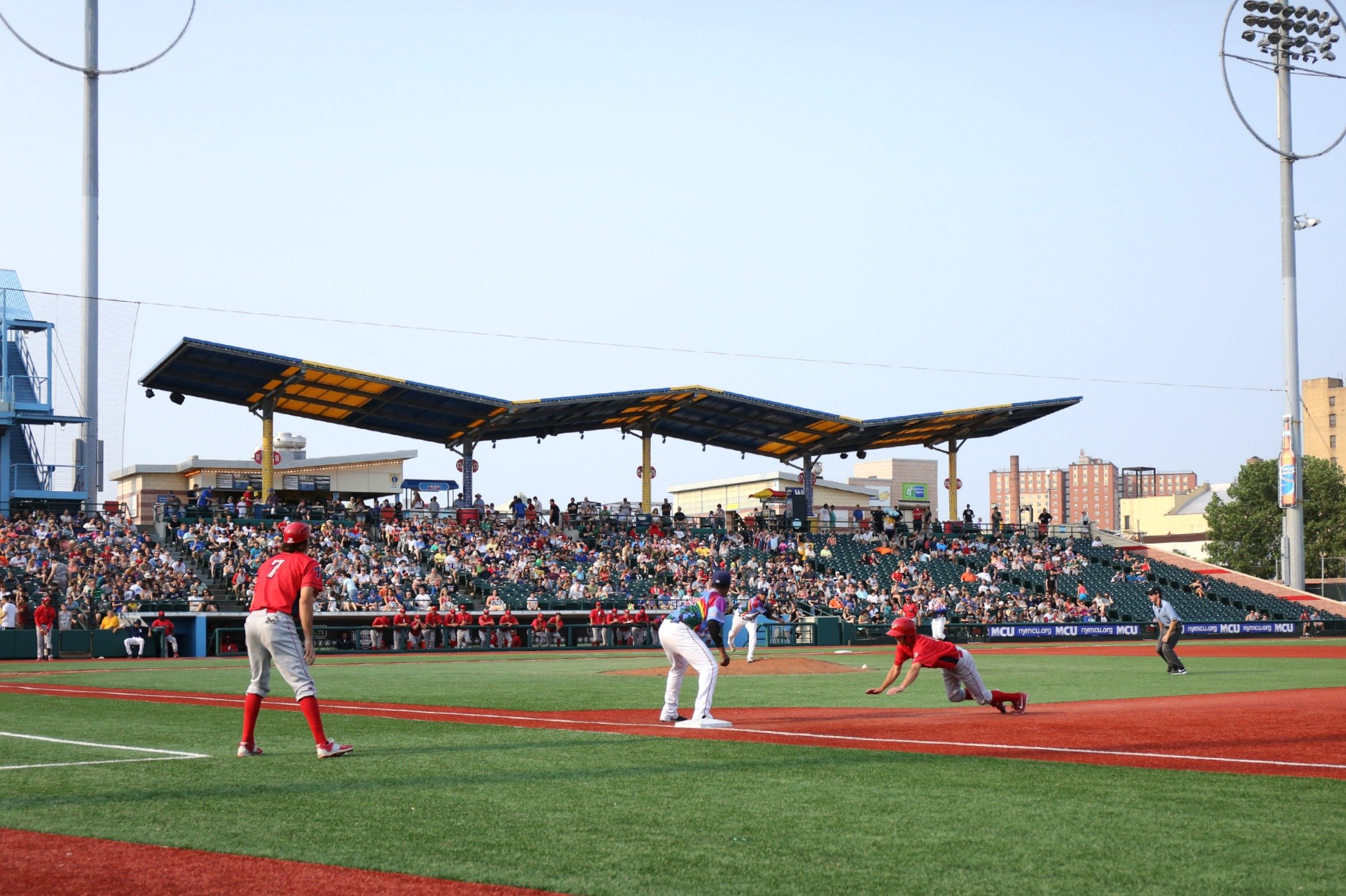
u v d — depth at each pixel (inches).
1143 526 5492.1
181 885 217.2
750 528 2180.1
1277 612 2116.1
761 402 1963.6
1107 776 335.3
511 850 242.8
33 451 1739.7
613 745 408.8
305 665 375.2
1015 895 209.3
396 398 1761.8
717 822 271.0
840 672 932.0
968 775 338.0
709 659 473.4
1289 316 2172.7
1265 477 3587.6
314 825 266.1
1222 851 240.8
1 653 1200.2
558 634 1491.1
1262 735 434.3
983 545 2241.6
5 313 1684.3
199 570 1549.0
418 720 507.2
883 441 2295.8
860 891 212.4
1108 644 1745.8
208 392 1742.1
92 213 1775.3
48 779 327.9
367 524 1786.4
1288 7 2027.6
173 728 470.0
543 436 2079.2
